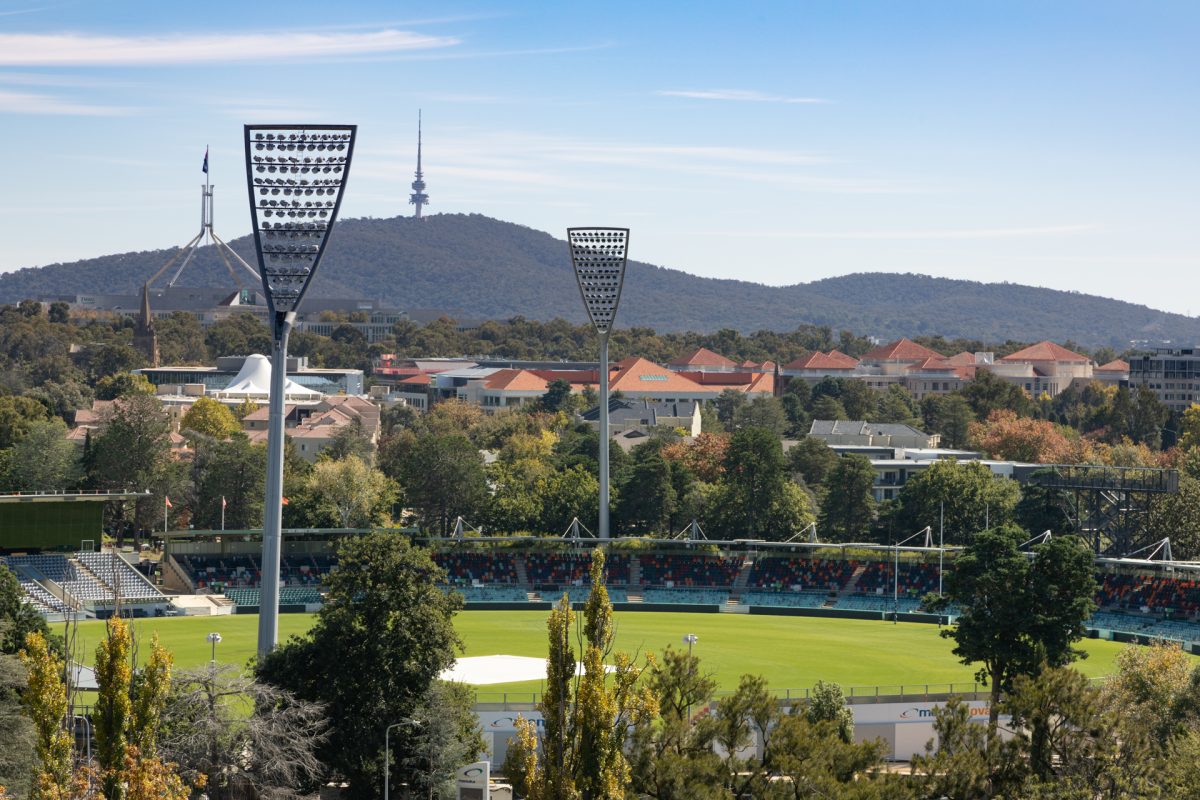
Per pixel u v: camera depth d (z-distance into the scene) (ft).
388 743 393.50
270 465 512.22
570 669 319.68
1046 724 370.32
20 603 483.92
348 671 404.98
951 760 354.33
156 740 351.87
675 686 366.84
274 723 374.22
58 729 285.23
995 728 372.79
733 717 360.69
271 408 513.86
